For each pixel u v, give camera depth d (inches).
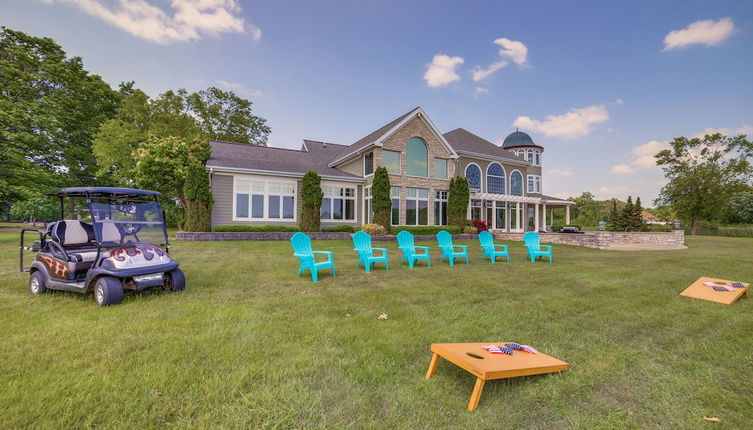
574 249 609.3
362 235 347.6
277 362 113.3
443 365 115.9
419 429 78.5
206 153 739.4
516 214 1084.5
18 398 87.6
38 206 1371.8
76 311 172.9
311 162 924.6
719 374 113.4
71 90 984.9
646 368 116.6
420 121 867.4
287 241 612.4
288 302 196.7
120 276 186.2
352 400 91.0
